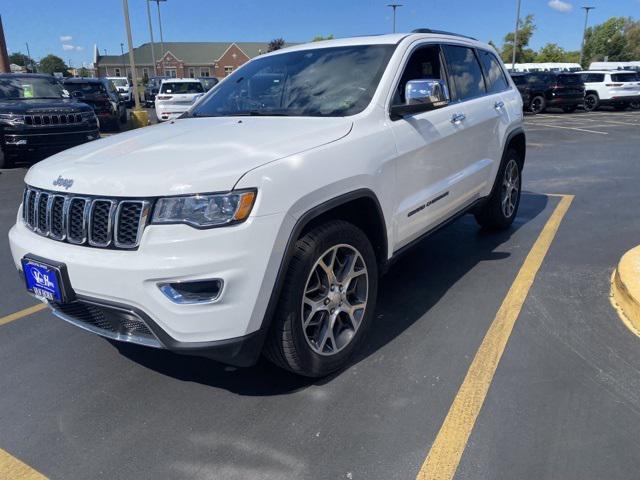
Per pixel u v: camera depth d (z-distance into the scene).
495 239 5.66
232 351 2.62
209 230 2.46
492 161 5.08
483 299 4.14
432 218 4.05
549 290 4.26
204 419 2.82
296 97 3.75
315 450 2.56
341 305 3.14
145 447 2.63
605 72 24.94
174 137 3.19
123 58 91.50
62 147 10.92
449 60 4.51
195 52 89.94
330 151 2.95
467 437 2.60
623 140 14.55
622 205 7.06
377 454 2.52
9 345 3.67
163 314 2.49
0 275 5.02
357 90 3.58
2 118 10.41
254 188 2.53
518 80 25.06
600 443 2.53
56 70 94.06
